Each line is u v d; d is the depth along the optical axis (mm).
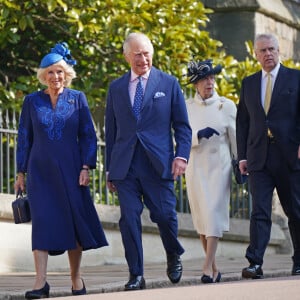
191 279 22609
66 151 19750
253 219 22828
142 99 20625
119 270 27344
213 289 17438
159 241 31625
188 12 35438
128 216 20281
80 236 19594
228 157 22953
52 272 27266
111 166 20594
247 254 22812
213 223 22438
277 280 19047
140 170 20438
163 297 16422
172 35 34125
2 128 27812
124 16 33375
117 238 30469
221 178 22688
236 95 35938
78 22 32812
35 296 19203
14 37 32719
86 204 19891
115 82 20953
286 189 23125
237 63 36719
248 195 34531
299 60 47312
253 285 17781
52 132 19766
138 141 20484
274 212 35719
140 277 20281
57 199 19594
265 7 43812
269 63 23000
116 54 34406
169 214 20516
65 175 19641
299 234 23516
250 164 22984
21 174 20016
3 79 34969
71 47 34656
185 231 32094
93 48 34250
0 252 27344
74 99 20031
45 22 34344
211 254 22469
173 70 34250
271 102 22875
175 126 20828
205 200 22578
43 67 19891
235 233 33719
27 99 20078
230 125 22969
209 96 23031
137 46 20641
